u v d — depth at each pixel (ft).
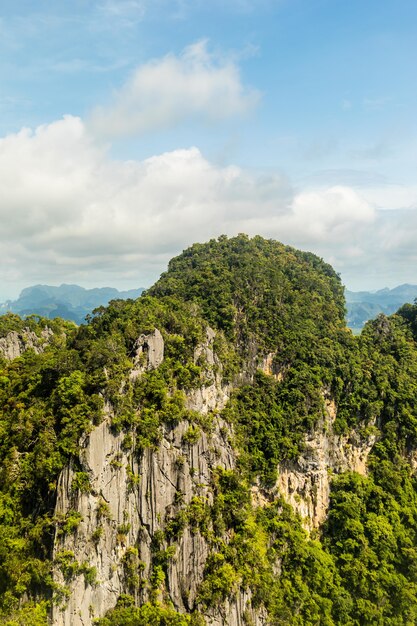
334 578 254.06
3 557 180.14
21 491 194.08
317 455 280.10
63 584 178.40
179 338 246.68
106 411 203.21
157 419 212.23
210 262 382.22
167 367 233.14
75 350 240.12
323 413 287.07
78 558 183.11
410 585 258.16
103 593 188.24
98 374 209.46
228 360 279.08
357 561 257.55
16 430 210.79
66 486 188.03
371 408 301.43
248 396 284.82
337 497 279.49
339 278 455.63
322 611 240.73
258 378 297.53
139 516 203.21
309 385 289.33
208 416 240.32
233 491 229.66
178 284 352.90
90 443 191.93
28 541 183.62
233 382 282.77
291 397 287.48
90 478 190.29
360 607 247.50
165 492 208.64
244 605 209.67
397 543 269.44
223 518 221.05
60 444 192.03
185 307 299.79
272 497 262.26
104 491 194.59
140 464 206.39
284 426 278.26
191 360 246.88
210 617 199.52
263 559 230.27
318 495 277.23
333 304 368.68
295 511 268.82
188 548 205.46
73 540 183.21
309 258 449.06
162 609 191.93
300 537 254.47
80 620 180.04
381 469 293.02
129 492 201.98
